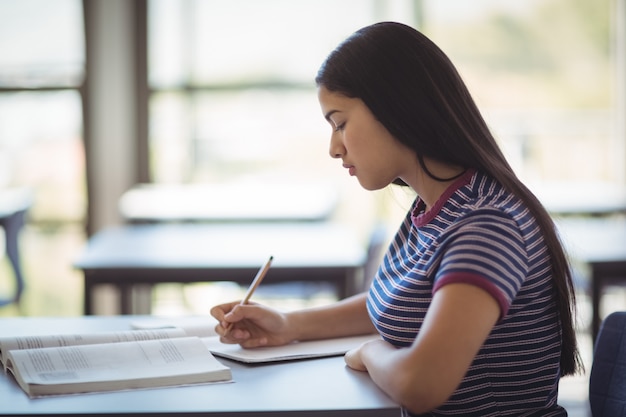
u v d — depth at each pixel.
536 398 1.25
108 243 3.40
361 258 3.02
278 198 4.45
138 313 4.60
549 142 4.86
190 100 4.86
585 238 3.41
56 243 4.78
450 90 1.22
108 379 1.17
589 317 3.46
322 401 1.12
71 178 4.76
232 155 4.89
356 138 1.25
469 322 1.07
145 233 3.66
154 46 4.84
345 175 4.87
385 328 1.28
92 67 4.70
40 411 1.07
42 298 4.78
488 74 4.83
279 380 1.23
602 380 1.40
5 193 4.50
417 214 1.35
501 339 1.21
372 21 4.79
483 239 1.12
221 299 4.60
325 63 1.27
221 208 4.16
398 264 1.33
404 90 1.21
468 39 4.82
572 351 1.28
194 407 1.09
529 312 1.21
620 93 4.81
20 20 4.68
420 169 1.27
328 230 3.70
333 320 1.50
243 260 3.00
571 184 4.79
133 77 4.84
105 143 4.73
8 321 1.64
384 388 1.14
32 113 4.73
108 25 4.68
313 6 4.80
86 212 4.75
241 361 1.33
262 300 3.92
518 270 1.13
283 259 3.01
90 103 4.71
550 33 4.80
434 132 1.22
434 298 1.11
